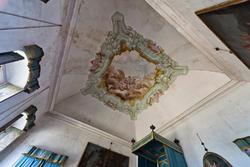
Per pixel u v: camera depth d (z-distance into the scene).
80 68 7.71
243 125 4.90
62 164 6.10
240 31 3.25
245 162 4.24
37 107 6.42
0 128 4.93
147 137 5.82
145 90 8.89
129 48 7.92
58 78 6.75
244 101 5.31
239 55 4.15
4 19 3.12
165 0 4.01
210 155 5.16
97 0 5.88
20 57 4.16
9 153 5.71
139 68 8.49
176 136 6.93
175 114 7.62
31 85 4.99
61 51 5.96
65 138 7.14
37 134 6.74
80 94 8.76
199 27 4.27
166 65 7.84
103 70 8.42
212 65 6.33
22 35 3.86
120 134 8.61
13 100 4.66
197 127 6.34
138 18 6.82
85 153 6.89
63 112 7.84
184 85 7.53
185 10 3.87
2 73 4.84
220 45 4.50
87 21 6.25
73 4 5.18
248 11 2.66
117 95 9.26
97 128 8.04
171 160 5.36
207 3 3.13
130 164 7.41
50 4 4.20
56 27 5.04
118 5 6.48
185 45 6.75
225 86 6.03
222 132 5.35
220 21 3.34
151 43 7.43
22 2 3.34
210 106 6.41
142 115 9.17
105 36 7.28
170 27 6.56
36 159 5.81
